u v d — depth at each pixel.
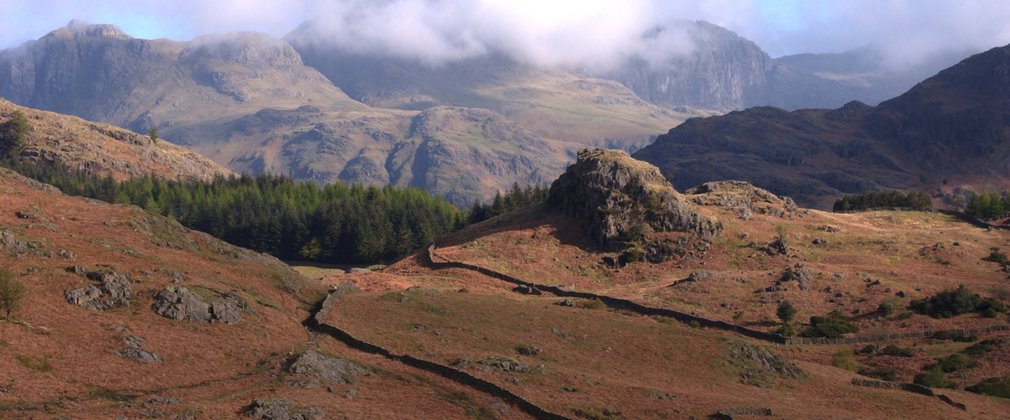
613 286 149.00
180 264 93.38
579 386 79.81
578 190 174.75
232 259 107.38
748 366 95.50
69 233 91.88
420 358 81.31
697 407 76.94
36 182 113.25
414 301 104.81
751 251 162.62
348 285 112.50
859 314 128.00
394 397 70.00
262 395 63.72
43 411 53.53
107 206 109.69
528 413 71.00
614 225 165.25
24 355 60.97
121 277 78.44
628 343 98.31
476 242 169.00
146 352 67.56
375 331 89.81
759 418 75.12
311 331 87.00
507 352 89.25
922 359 108.31
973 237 184.88
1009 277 151.88
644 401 77.25
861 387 94.81
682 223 167.38
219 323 78.00
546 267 156.50
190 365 68.38
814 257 161.62
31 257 79.25
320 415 60.84
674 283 144.62
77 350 64.75
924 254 167.88
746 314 127.44
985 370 103.12
